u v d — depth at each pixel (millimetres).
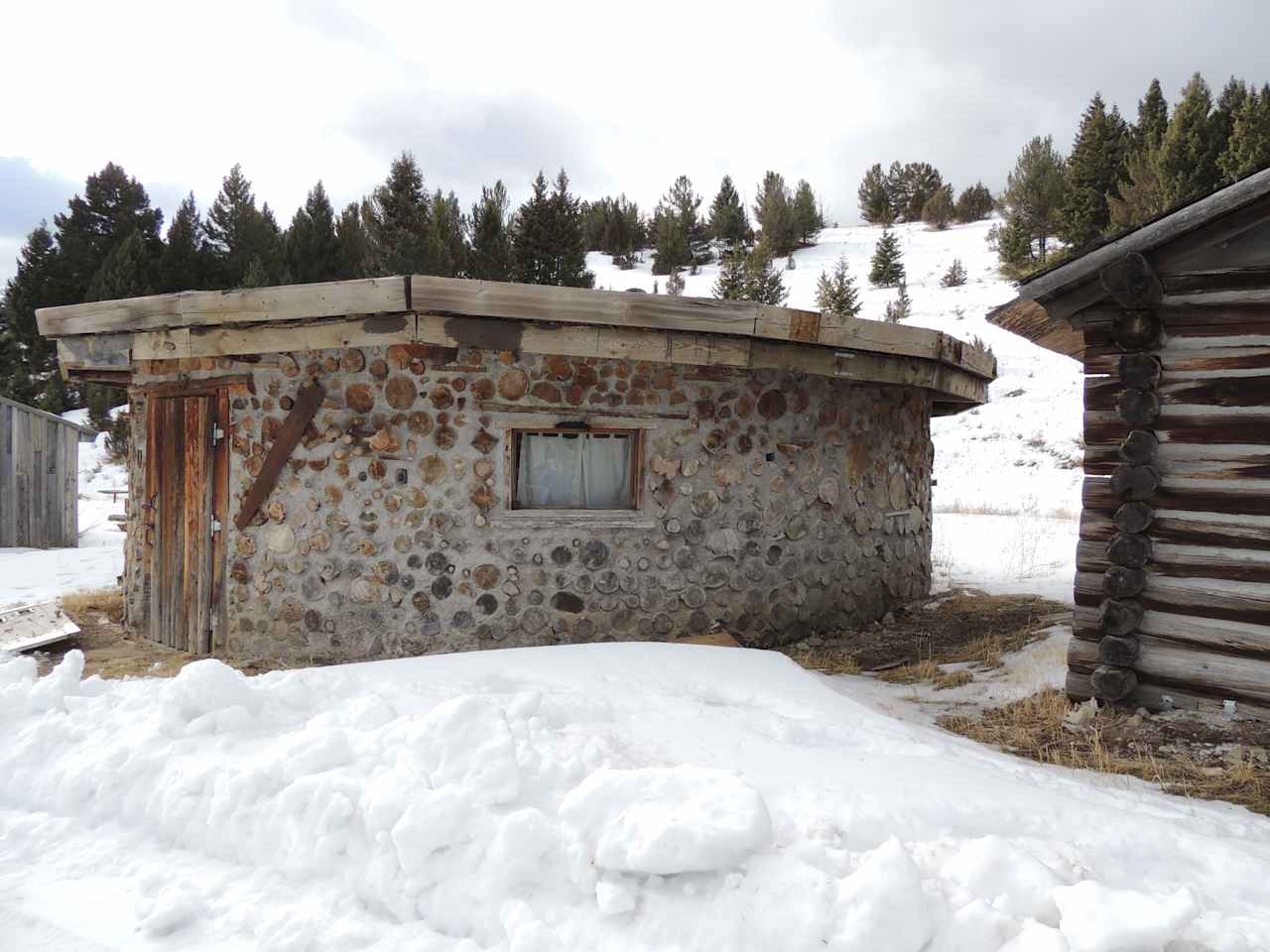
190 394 6496
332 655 6020
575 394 6129
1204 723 4266
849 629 7293
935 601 8453
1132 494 4590
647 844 2143
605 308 5633
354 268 31219
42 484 13367
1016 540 12727
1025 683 5199
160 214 40906
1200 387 4480
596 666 4367
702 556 6422
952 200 58969
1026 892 2139
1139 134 39281
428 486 5957
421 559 5949
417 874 2326
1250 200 4184
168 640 6711
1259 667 4262
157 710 3398
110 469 25984
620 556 6219
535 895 2236
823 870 2225
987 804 2723
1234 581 4359
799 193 55562
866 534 7539
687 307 5781
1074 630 4844
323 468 6039
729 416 6527
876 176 63906
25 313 34781
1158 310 4570
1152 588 4590
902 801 2691
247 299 5711
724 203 54438
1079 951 1941
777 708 3910
